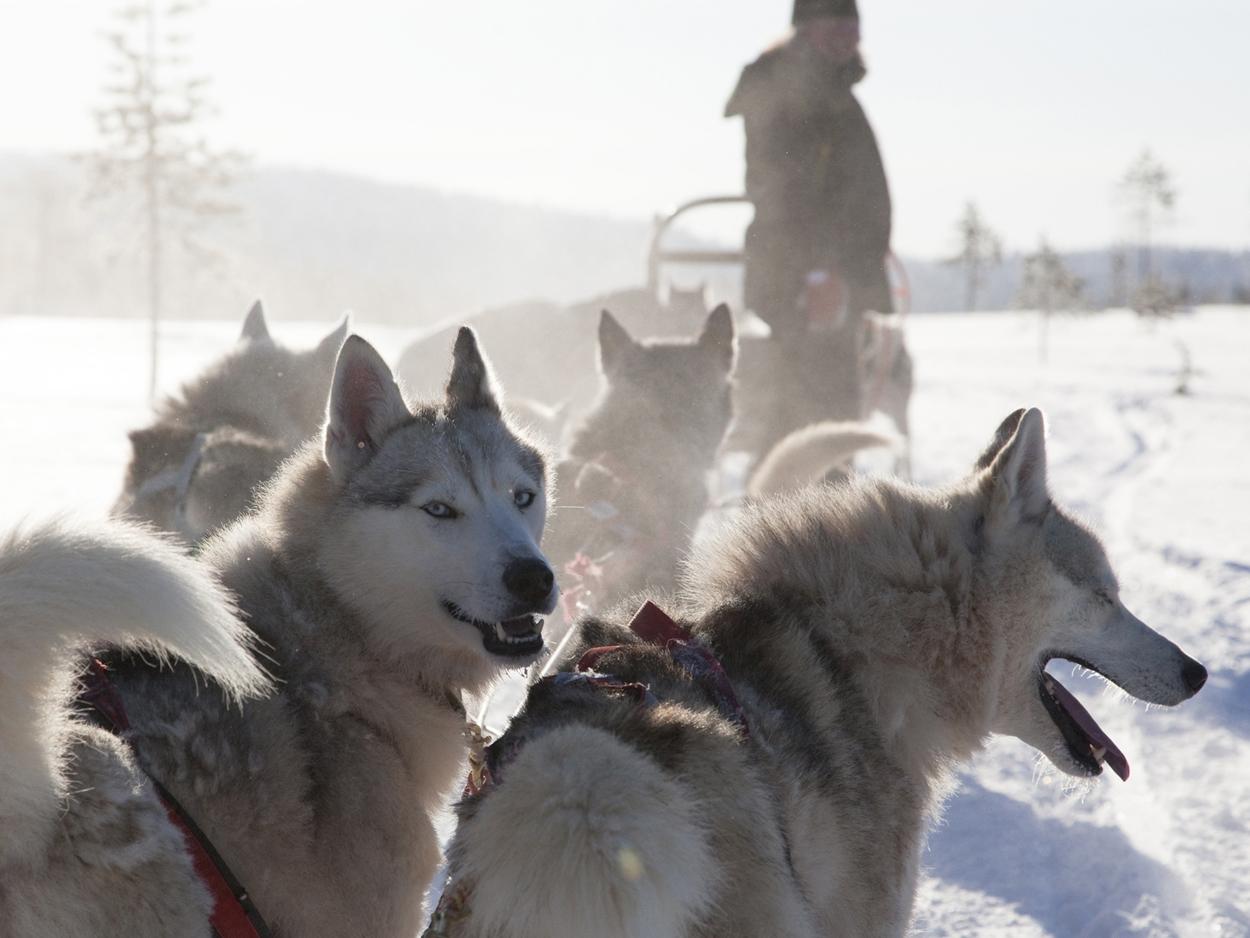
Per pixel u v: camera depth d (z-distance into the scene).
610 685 2.53
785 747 2.67
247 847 2.49
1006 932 3.64
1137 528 10.16
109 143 29.42
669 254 9.45
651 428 5.05
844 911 2.71
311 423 5.17
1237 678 5.93
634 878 2.02
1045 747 3.28
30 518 2.18
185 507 4.39
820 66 7.40
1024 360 42.53
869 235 7.59
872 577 3.06
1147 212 101.19
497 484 3.12
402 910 2.79
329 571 2.95
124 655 2.57
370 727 2.87
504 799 2.10
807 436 4.72
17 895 2.11
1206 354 45.09
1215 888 3.80
